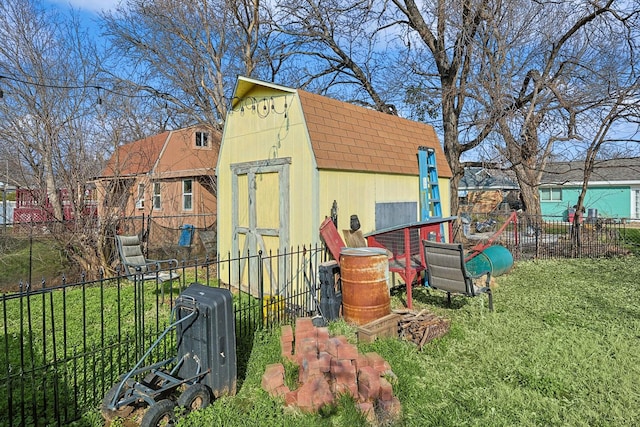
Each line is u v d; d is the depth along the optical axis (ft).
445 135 44.91
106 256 29.63
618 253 36.63
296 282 20.40
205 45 51.44
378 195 23.25
